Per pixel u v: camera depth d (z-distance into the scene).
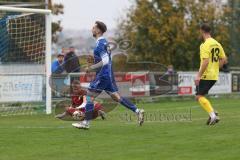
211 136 27.11
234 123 32.97
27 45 47.81
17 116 42.06
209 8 84.56
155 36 83.50
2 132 29.73
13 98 46.72
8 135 28.48
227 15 85.12
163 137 27.25
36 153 23.23
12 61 47.53
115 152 23.34
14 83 46.81
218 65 32.56
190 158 21.77
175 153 22.89
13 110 46.50
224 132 28.53
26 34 47.88
